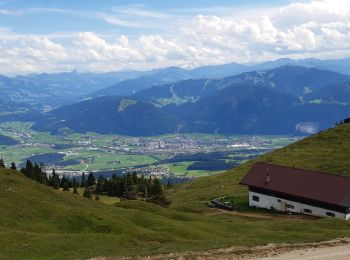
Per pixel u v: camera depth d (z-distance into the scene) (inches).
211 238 2544.3
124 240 2288.4
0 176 3516.2
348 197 3558.1
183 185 6727.4
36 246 2095.2
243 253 2011.6
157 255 1942.7
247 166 6565.0
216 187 5516.7
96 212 2891.2
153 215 3083.2
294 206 3969.0
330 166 5383.9
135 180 6934.1
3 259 1879.9
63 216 2755.9
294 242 2315.5
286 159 6092.5
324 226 3024.1
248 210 4192.9
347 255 2000.5
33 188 3499.0
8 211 2701.8
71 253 1998.0
